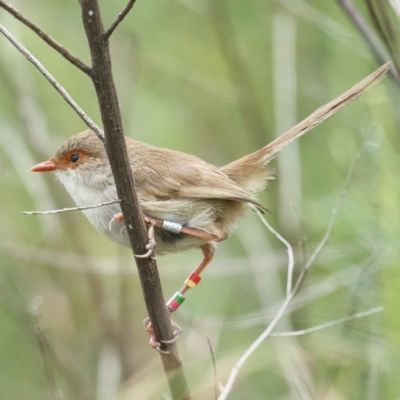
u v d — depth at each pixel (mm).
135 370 11391
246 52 13594
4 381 11852
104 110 5617
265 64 13688
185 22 13242
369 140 8312
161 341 6863
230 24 12656
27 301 11836
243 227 11797
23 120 12086
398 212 8359
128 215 6152
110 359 11430
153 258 6406
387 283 8234
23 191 13188
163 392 7773
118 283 12570
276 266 10844
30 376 11812
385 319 8188
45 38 5238
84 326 12344
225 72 13727
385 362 8133
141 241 6281
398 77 7656
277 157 11875
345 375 8711
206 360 9336
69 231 12445
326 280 10055
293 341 9367
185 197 7664
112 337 11781
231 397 10023
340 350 8211
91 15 5230
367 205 9398
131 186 6016
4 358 12109
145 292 6621
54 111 13281
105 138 5793
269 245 11828
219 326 10656
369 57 9766
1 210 12742
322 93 12234
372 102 8523
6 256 12344
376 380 8039
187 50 13500
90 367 11883
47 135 12414
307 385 8398
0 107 13141
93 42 5332
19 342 12211
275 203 12203
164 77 14000
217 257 12766
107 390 10695
